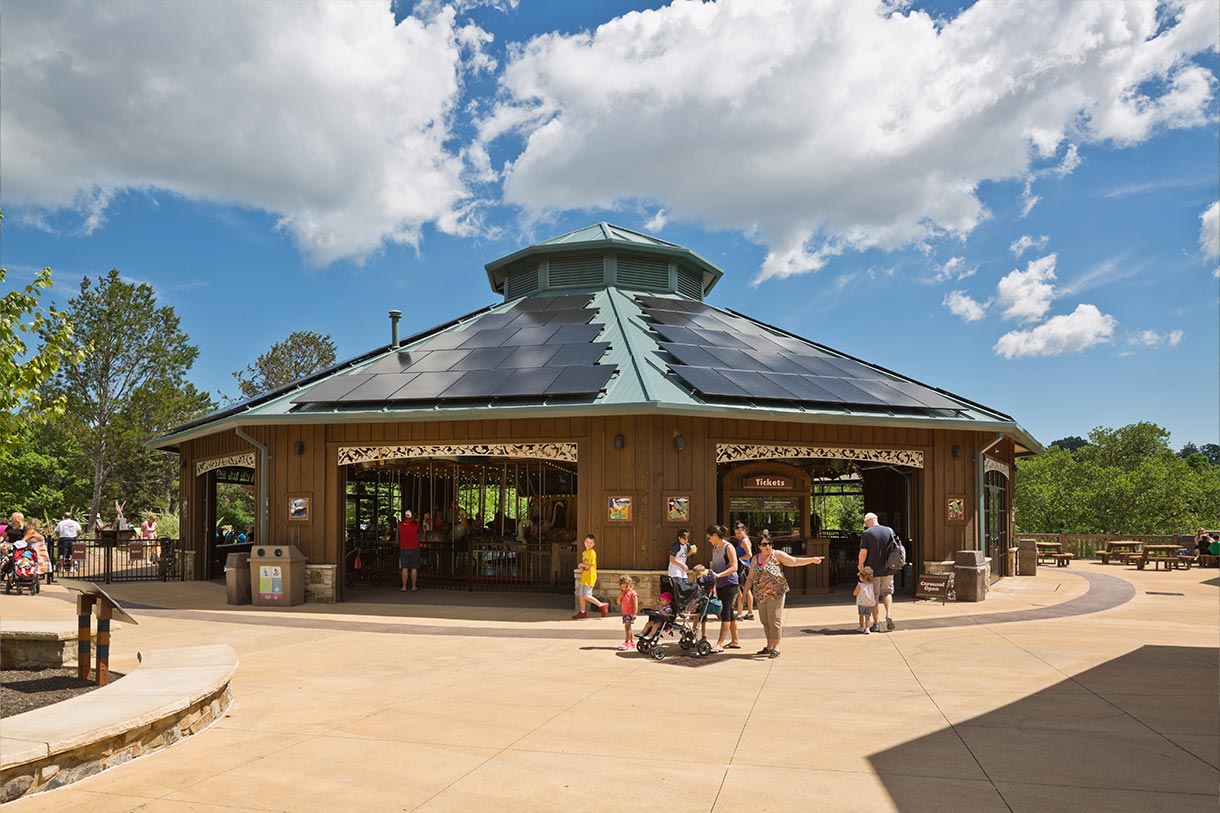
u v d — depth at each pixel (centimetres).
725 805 540
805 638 1255
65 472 4656
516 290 2575
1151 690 873
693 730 723
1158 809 530
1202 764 621
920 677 953
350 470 2334
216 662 841
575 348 1870
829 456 1792
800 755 648
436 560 2123
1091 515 4803
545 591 1950
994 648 1145
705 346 1944
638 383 1633
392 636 1284
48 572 2055
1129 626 1360
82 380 4588
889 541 1330
